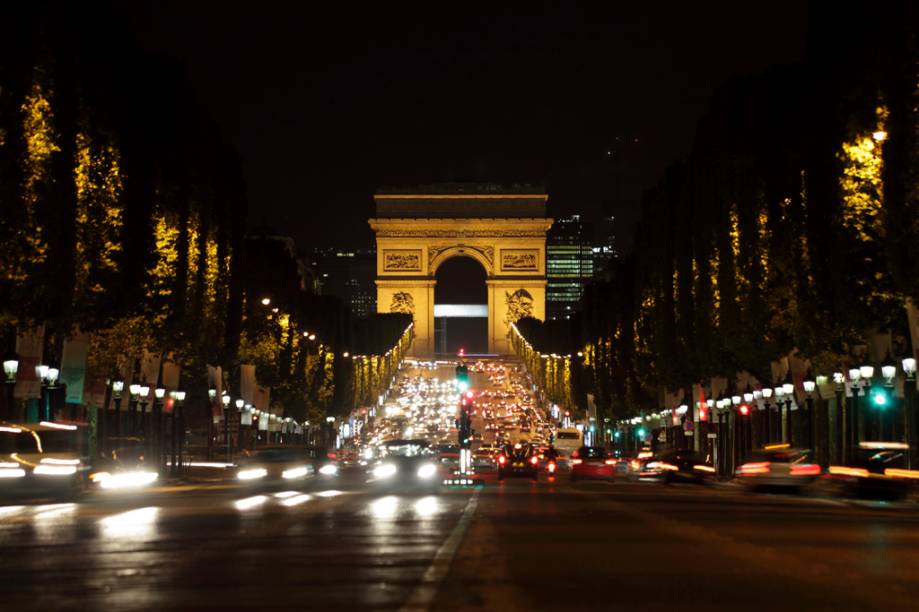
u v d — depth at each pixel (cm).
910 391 5700
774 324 6919
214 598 1838
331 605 1750
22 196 5028
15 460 4722
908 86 5056
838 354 6359
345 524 3388
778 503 4962
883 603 1791
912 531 3212
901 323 5809
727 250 7675
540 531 3142
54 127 5397
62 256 5444
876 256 5672
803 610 1717
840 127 5825
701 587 1964
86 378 6556
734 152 7519
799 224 6500
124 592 1919
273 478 7906
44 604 1792
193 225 8081
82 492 5344
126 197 6512
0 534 3084
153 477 6719
